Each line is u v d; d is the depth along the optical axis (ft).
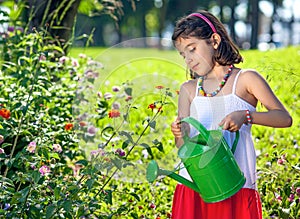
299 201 14.39
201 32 12.95
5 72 19.85
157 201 16.78
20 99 16.81
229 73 13.25
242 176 12.60
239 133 12.98
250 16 87.40
